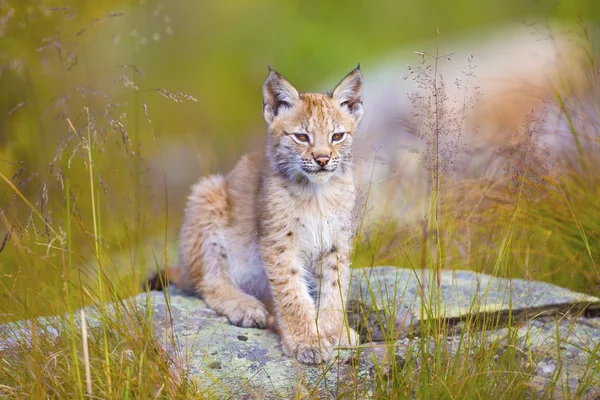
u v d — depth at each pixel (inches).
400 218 463.5
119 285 346.6
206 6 1174.3
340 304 358.6
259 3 1213.7
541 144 449.1
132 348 286.2
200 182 406.3
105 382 272.5
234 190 392.5
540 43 852.6
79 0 621.0
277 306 356.2
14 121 517.0
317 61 1124.5
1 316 324.8
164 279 403.9
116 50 815.1
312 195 364.5
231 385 300.7
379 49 1159.6
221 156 762.2
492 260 403.9
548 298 366.9
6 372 276.5
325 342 330.6
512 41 908.0
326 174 360.2
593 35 652.1
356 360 310.2
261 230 366.6
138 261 417.4
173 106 943.7
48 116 527.8
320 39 1157.1
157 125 868.0
